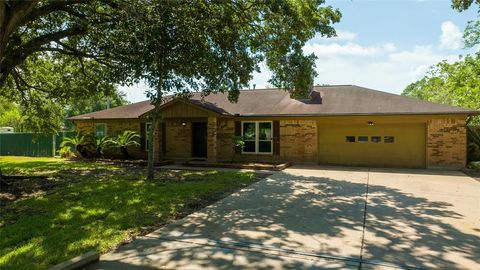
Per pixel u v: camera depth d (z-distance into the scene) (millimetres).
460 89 22922
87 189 9078
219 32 10594
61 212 6586
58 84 15148
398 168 14500
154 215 6422
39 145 23250
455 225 5758
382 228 5578
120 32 9320
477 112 13352
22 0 7371
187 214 6582
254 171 13320
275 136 16422
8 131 29328
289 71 11992
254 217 6293
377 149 15219
